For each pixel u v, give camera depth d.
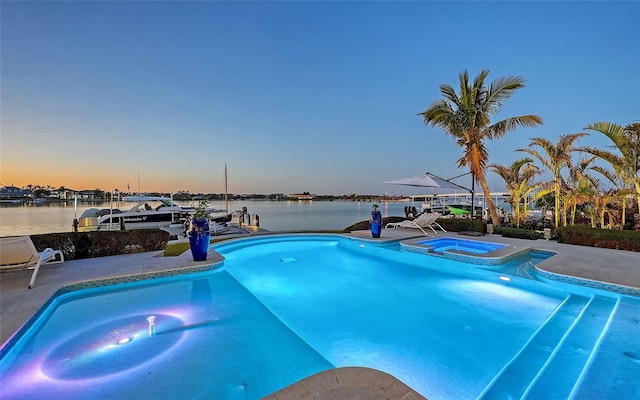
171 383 2.64
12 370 2.81
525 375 2.83
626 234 7.30
